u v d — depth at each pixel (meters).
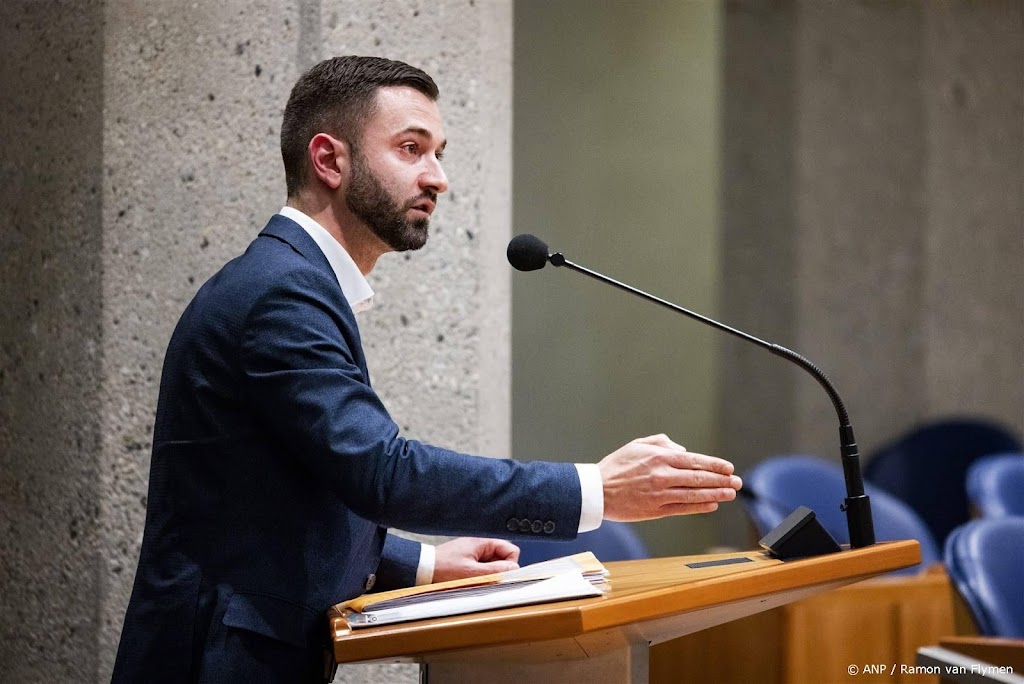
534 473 3.47
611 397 10.77
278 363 3.49
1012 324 11.98
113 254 5.57
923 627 6.63
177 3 5.59
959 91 11.88
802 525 3.81
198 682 3.43
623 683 3.30
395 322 5.65
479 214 5.83
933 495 11.17
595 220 10.77
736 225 11.23
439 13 5.75
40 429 5.78
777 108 11.38
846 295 11.61
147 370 5.54
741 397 11.23
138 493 5.51
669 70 11.01
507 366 6.17
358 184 3.90
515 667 3.25
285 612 3.49
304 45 5.52
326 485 3.42
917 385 11.79
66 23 5.77
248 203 5.54
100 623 5.51
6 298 5.97
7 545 5.89
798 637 6.51
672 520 10.95
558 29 10.66
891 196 11.73
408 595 3.26
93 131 5.64
